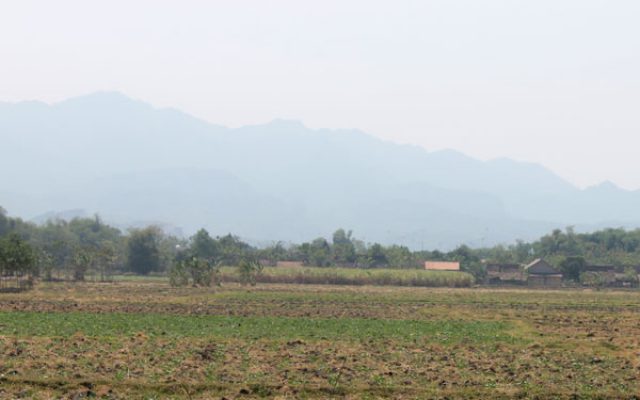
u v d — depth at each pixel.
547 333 77.06
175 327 74.44
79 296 118.81
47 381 43.84
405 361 54.88
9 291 130.75
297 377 47.44
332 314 94.88
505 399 43.59
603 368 53.81
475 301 126.06
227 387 44.06
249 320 83.00
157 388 43.44
